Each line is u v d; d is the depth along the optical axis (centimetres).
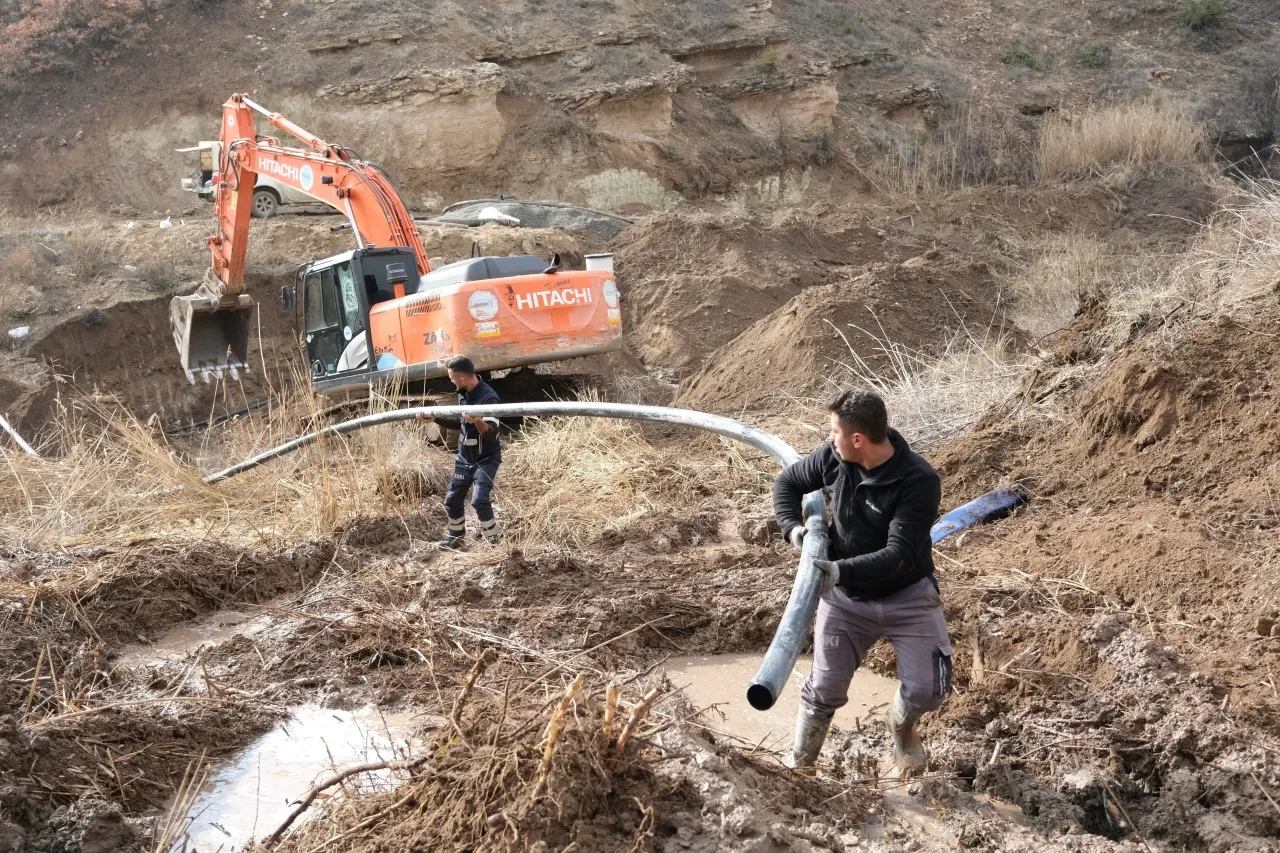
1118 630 531
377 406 1174
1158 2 3666
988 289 1528
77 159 2602
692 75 2873
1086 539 661
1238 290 837
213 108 2647
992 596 607
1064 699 503
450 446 1194
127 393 1759
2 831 415
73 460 991
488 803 377
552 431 1068
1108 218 2438
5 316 1762
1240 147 3203
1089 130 2714
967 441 859
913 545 410
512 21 2845
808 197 2795
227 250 1540
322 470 909
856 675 589
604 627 631
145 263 1952
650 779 402
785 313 1407
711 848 378
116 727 512
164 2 2819
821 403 1152
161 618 689
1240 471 693
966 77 3341
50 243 2038
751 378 1330
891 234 2186
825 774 471
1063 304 1441
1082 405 830
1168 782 447
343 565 786
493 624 639
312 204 2231
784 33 3030
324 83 2622
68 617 657
